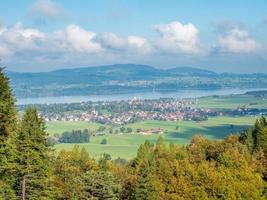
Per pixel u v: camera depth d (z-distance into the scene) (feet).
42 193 174.50
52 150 177.27
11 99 152.87
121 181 260.83
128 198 239.30
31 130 170.81
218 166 267.39
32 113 174.19
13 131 154.20
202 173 241.96
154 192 221.05
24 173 168.76
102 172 240.12
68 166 273.33
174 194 234.79
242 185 234.99
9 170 157.69
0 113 146.82
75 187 233.14
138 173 245.86
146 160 280.10
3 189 159.43
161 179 252.83
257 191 234.79
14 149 154.92
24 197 169.27
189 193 234.58
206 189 236.02
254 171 264.31
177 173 254.47
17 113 154.61
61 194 218.38
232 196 230.68
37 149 172.04
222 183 233.96
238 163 265.95
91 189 233.96
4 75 152.35
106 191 234.58
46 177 173.99
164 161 280.51
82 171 289.74
